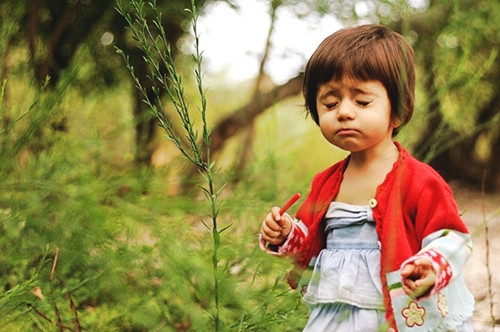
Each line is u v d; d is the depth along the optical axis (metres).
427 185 1.85
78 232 1.49
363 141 1.91
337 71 1.91
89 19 3.53
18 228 1.58
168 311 1.52
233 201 1.80
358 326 1.81
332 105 1.94
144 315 1.38
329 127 1.94
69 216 1.50
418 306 1.76
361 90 1.90
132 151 2.57
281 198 2.23
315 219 1.98
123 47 3.72
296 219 2.04
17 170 1.88
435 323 1.76
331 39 2.00
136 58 3.83
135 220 1.48
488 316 3.02
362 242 1.90
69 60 3.59
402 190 1.88
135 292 1.49
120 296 1.40
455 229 1.79
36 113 1.86
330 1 2.79
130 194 1.65
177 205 1.48
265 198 2.11
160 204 1.48
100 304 1.68
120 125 2.40
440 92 2.50
